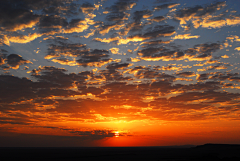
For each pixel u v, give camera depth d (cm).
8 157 8688
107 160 6312
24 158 8038
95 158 7544
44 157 8550
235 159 6303
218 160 6250
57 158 7806
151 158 7231
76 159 7069
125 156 8738
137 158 7275
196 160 6231
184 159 6656
